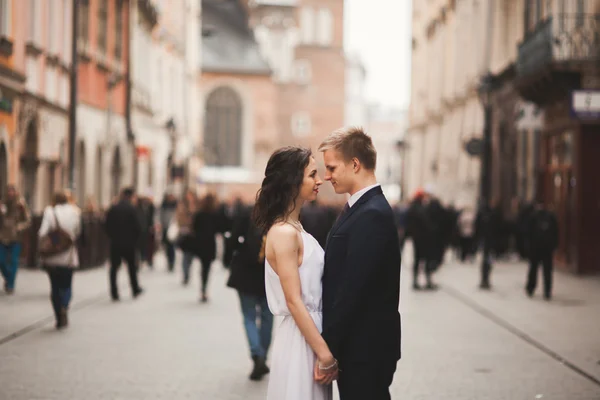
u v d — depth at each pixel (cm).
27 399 893
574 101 2030
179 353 1168
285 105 9956
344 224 505
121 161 3669
